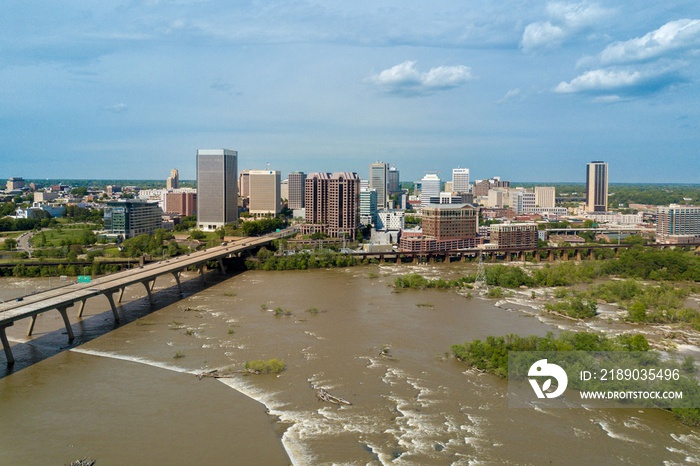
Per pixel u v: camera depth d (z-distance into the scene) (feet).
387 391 631.15
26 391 634.02
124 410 585.22
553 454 496.23
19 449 506.48
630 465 478.59
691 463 481.46
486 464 479.82
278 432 537.65
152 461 487.61
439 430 539.29
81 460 488.02
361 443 515.50
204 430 541.75
